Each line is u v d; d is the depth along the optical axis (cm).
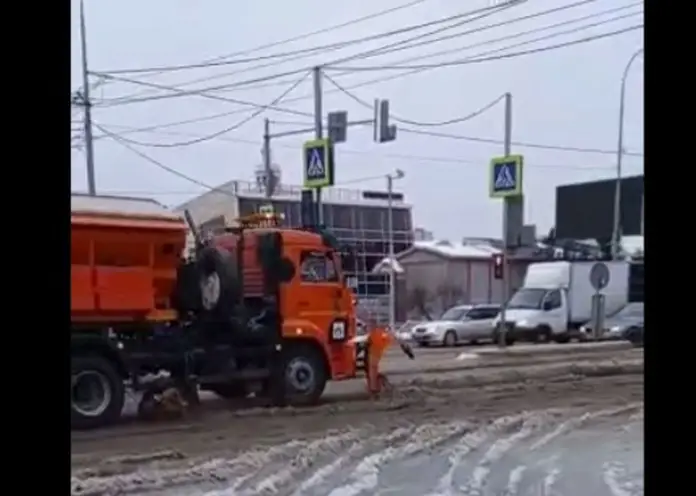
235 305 1530
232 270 1527
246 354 1543
